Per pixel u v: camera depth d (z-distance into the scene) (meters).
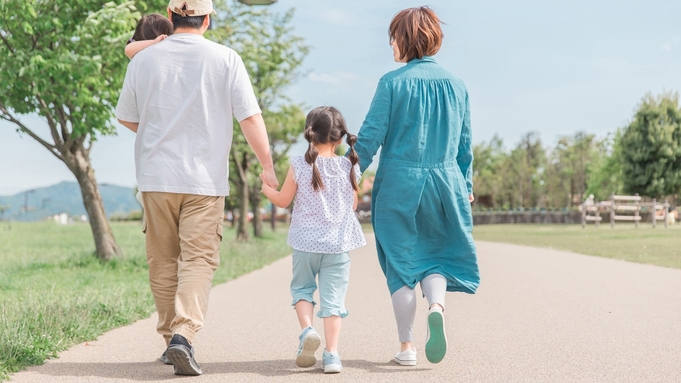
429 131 4.03
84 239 22.38
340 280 4.00
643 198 51.97
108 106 11.46
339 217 3.99
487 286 8.53
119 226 39.28
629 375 3.81
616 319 5.81
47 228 31.05
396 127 4.04
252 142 3.97
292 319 6.12
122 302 6.50
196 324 3.75
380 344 4.86
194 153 3.87
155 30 4.53
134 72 3.92
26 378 3.73
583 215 33.53
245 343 4.91
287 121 26.08
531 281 9.08
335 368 3.85
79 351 4.56
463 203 4.09
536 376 3.79
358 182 4.03
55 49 11.00
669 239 20.47
